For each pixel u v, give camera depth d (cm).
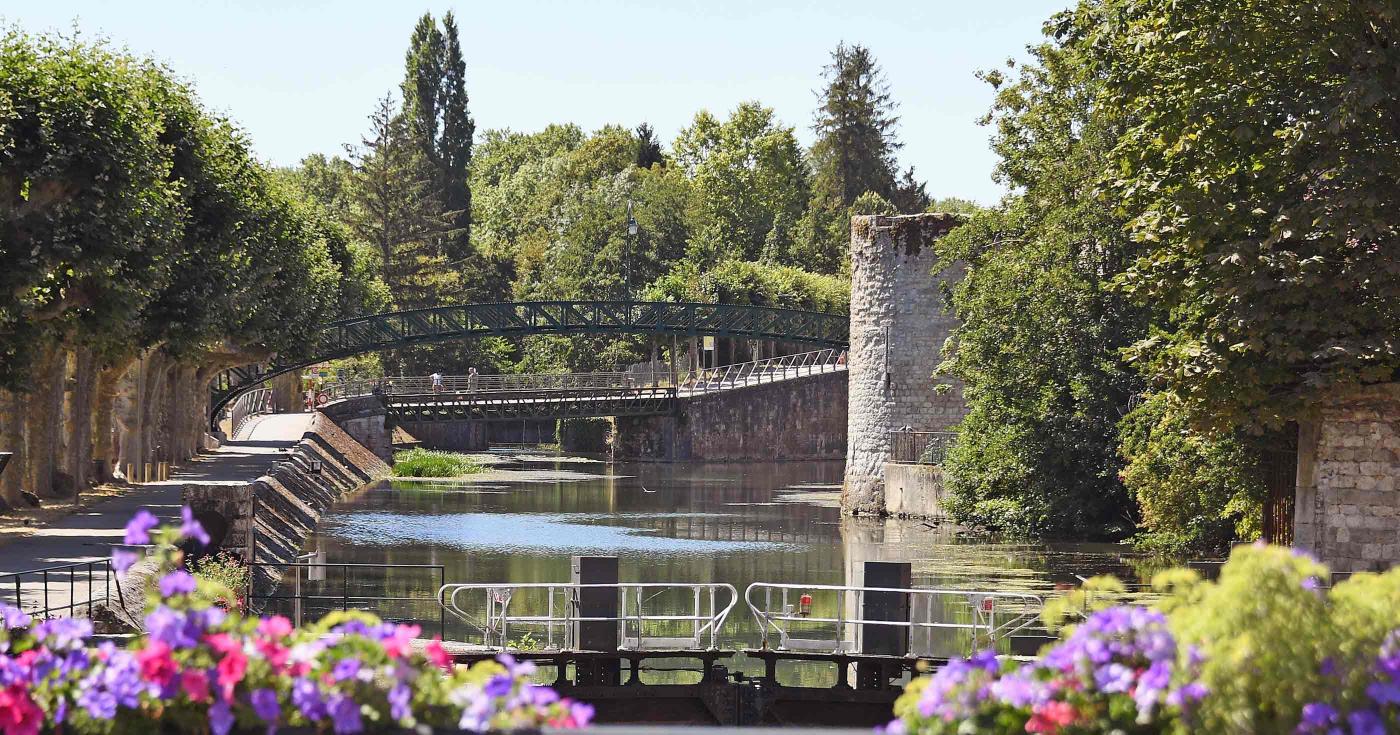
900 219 7400
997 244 6022
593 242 14838
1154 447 4500
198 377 8450
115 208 3988
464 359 14138
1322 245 2917
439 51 16112
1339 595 1050
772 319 11712
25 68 3969
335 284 9544
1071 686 971
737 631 3816
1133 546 5459
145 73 5309
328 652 959
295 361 9912
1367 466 3191
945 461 6425
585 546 6012
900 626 2802
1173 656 959
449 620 3834
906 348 7388
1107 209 5209
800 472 11131
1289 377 3075
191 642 951
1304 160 3023
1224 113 3023
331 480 8544
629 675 3106
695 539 6309
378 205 15050
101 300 4219
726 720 2689
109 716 941
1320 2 2916
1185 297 3269
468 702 928
